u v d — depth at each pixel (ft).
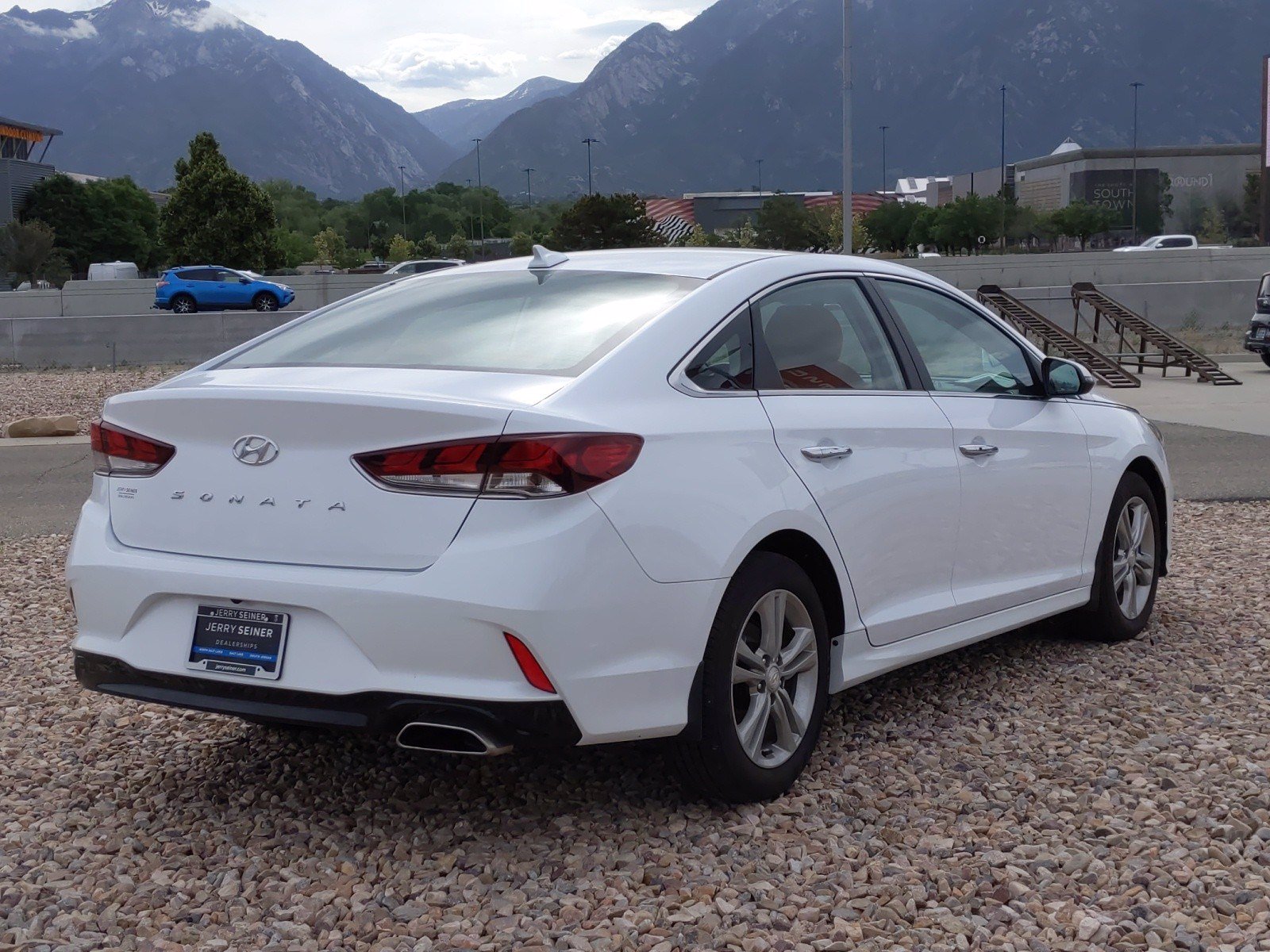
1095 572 17.92
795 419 12.66
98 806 12.63
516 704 10.32
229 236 206.18
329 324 13.78
